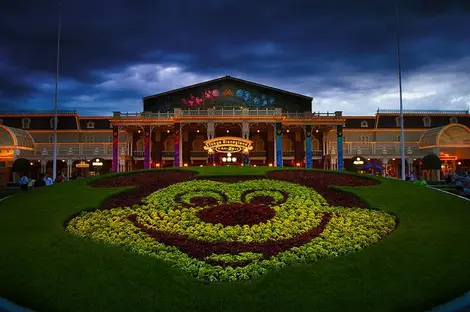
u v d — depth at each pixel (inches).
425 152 2315.5
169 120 2210.9
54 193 745.0
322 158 2476.6
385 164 2374.5
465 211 597.0
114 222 537.3
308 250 412.5
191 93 2464.3
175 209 600.4
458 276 344.5
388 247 418.0
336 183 800.9
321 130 2488.9
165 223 529.7
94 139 2598.4
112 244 445.4
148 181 829.2
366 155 2353.6
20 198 722.8
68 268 360.2
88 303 295.3
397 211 593.6
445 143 2287.2
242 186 748.6
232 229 491.2
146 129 2239.2
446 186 1389.0
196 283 328.5
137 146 2518.5
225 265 376.8
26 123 2583.7
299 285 321.1
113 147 2207.2
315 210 596.4
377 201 649.6
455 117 2605.8
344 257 386.6
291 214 567.8
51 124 2583.7
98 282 329.7
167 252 413.7
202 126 2267.5
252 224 519.5
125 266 361.1
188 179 836.0
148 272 347.6
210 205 617.6
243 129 2127.2
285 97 2481.5
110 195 701.3
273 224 513.7
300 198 662.5
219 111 2153.1
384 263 369.7
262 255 402.6
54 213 592.7
